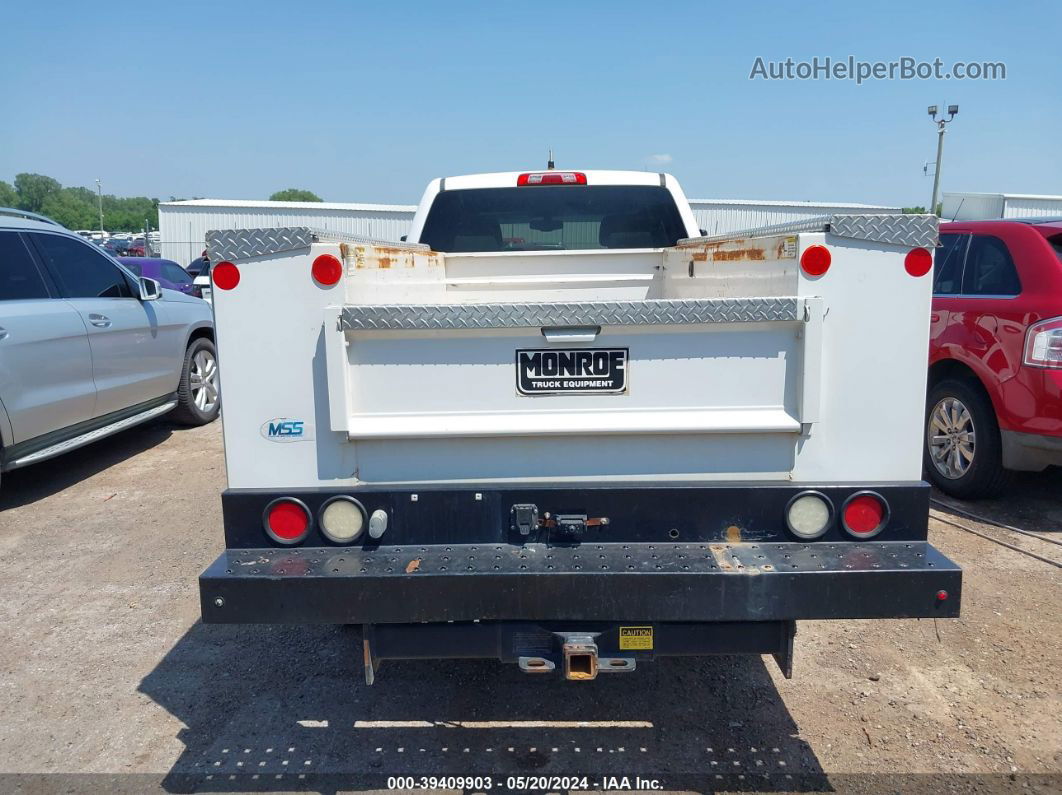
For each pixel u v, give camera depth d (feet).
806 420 8.12
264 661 12.15
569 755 9.73
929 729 10.14
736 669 11.69
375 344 8.16
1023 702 10.68
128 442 25.45
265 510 8.26
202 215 119.65
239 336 8.14
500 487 8.21
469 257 15.85
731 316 7.94
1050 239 16.51
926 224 7.90
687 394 8.25
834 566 7.79
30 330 18.44
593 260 15.93
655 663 11.89
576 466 8.35
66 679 11.68
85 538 17.13
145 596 14.35
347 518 8.24
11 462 18.11
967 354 17.31
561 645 8.05
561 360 8.21
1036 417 15.74
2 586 14.80
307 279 8.02
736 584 7.70
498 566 7.88
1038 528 16.55
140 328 23.00
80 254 21.38
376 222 120.57
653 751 9.78
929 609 7.77
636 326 8.07
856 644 12.30
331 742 10.07
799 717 10.44
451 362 8.20
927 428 18.98
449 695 11.14
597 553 8.10
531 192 16.81
